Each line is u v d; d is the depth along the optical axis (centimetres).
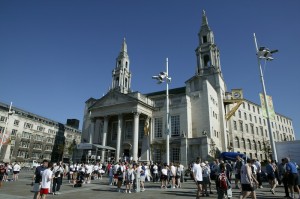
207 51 5453
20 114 7819
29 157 7744
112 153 4472
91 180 2684
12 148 7150
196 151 3641
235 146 5912
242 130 6344
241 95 4906
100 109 4794
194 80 4544
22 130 7631
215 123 4425
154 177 2539
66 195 1465
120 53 6875
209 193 1522
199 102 4284
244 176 941
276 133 7894
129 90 6581
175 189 1817
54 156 8844
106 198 1333
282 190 1700
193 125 4197
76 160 4528
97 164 3030
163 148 4109
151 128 4494
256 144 6644
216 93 4900
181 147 3753
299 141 2223
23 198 1295
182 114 4203
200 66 5397
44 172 1063
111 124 5019
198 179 1207
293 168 1259
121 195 1470
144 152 4325
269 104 1922
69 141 9744
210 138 3781
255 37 2133
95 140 5162
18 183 2225
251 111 7000
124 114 4519
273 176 1507
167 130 2284
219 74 5138
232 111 4888
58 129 9250
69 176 2523
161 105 4712
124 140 4650
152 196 1410
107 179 2848
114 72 6662
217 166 1470
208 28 5716
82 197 1373
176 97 4475
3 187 1870
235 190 1659
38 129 8300
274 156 1791
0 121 6969
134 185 1805
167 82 2419
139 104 4316
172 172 1923
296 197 1352
